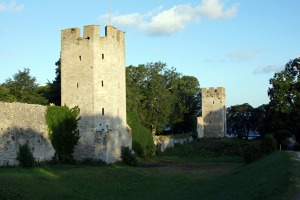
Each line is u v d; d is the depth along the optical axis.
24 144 39.50
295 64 59.72
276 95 57.69
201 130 94.06
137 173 41.12
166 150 73.31
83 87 48.12
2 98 55.34
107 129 48.22
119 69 51.88
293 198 16.22
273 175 23.02
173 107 89.00
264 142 47.09
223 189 27.88
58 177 33.03
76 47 49.03
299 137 55.41
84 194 30.34
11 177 29.06
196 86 101.81
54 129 44.94
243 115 133.00
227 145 71.56
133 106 72.25
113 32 50.56
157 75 84.75
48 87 67.56
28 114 41.25
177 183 38.03
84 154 46.88
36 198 26.81
